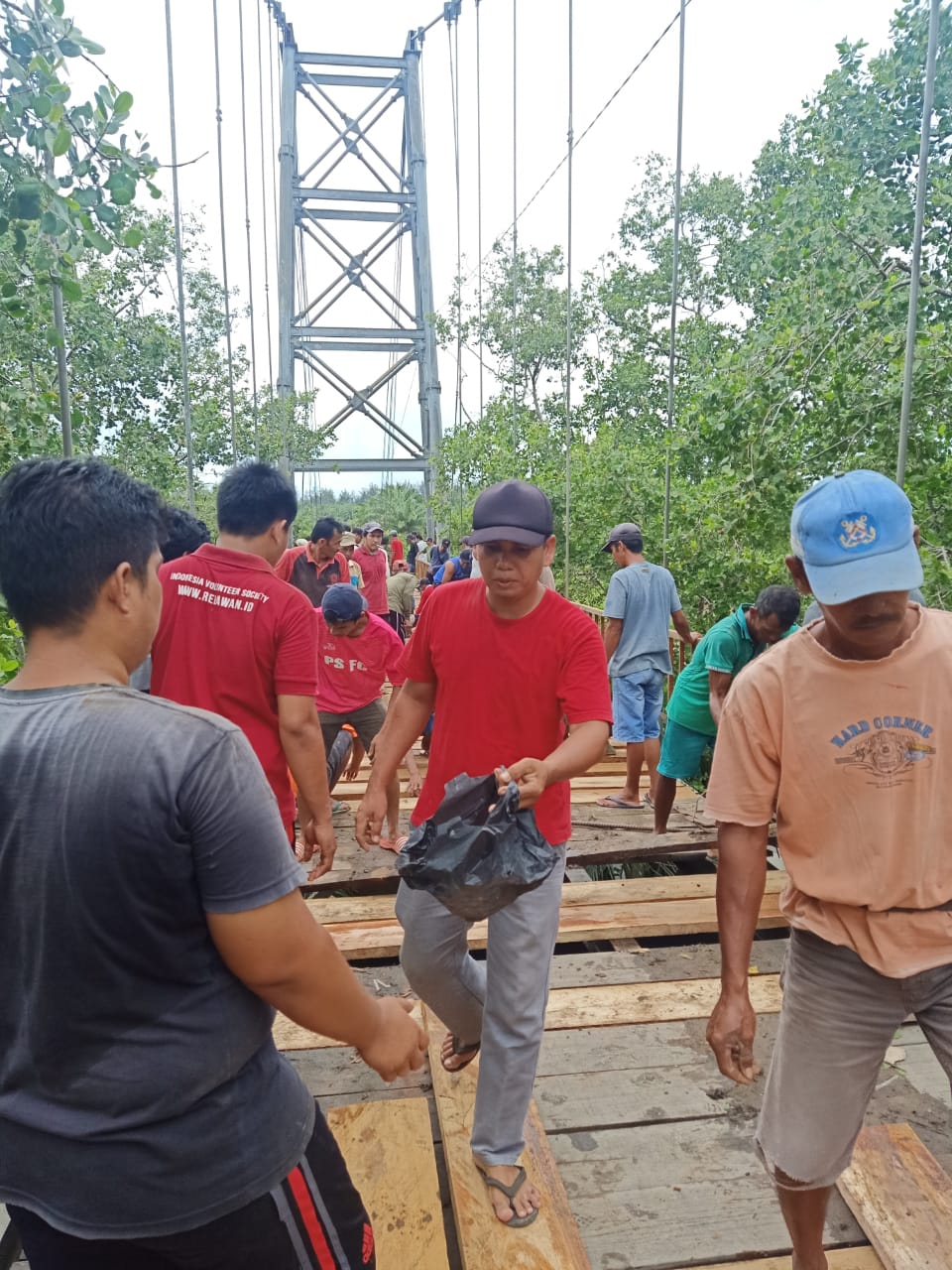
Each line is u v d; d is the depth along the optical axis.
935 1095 2.63
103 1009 1.02
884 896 1.58
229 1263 1.14
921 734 1.54
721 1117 2.54
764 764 1.66
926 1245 2.01
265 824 1.07
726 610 6.89
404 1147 2.30
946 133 6.11
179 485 11.16
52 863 0.99
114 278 10.01
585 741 1.94
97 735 1.01
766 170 9.42
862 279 5.88
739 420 6.11
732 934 1.70
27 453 3.94
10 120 2.86
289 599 2.54
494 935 2.05
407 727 2.31
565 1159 2.38
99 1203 1.05
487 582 1.99
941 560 5.40
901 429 3.70
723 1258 2.07
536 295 20.36
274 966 1.08
